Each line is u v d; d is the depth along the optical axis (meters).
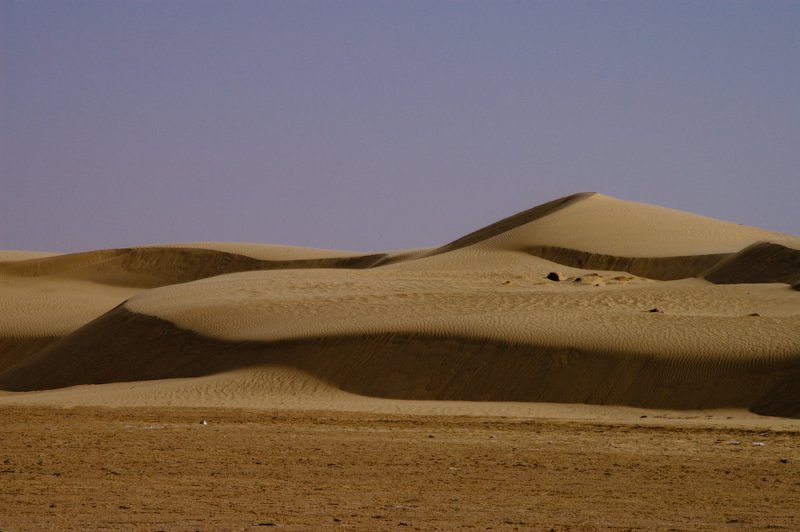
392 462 36.16
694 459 37.59
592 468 35.19
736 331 71.88
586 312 82.81
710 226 186.12
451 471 34.16
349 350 76.44
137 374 84.81
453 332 75.88
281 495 28.94
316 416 53.72
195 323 89.50
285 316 89.06
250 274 123.69
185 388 73.50
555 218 186.50
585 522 25.42
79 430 45.62
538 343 72.44
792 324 72.94
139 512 25.91
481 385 70.25
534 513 26.62
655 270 161.25
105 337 93.12
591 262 165.50
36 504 27.02
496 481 32.22
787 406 60.28
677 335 71.62
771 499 29.38
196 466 34.62
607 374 67.75
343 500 28.20
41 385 88.94
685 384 65.12
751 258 135.38
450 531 23.77
